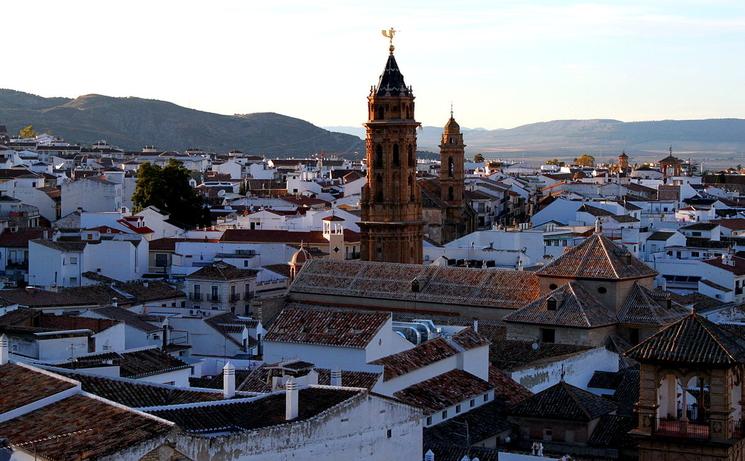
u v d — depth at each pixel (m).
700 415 93.00
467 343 137.88
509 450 122.25
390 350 128.88
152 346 157.00
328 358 125.81
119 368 116.88
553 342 169.25
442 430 121.94
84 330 133.75
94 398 83.88
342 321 128.62
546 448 123.44
